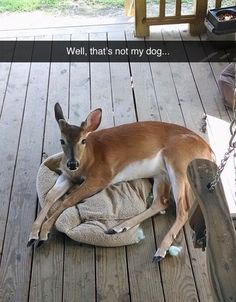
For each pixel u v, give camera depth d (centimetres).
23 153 248
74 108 278
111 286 188
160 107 278
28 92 290
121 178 219
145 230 209
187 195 206
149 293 185
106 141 215
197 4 326
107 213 206
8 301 182
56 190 214
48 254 199
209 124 264
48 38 335
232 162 235
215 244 132
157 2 372
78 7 372
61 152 237
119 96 286
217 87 292
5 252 200
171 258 197
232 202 216
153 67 309
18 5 374
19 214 216
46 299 183
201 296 183
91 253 199
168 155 212
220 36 328
